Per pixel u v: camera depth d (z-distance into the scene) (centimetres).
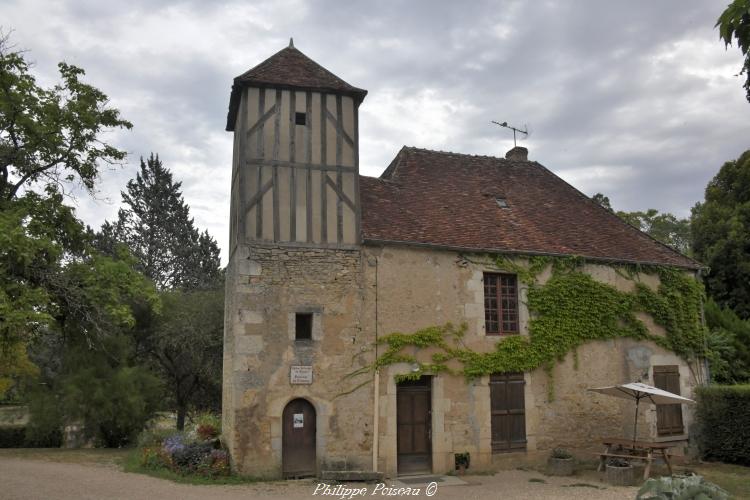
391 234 1170
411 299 1152
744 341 1627
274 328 1060
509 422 1185
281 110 1138
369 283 1129
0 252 1030
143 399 1762
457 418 1142
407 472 1112
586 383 1256
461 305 1185
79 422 1742
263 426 1028
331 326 1092
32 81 1309
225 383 1202
